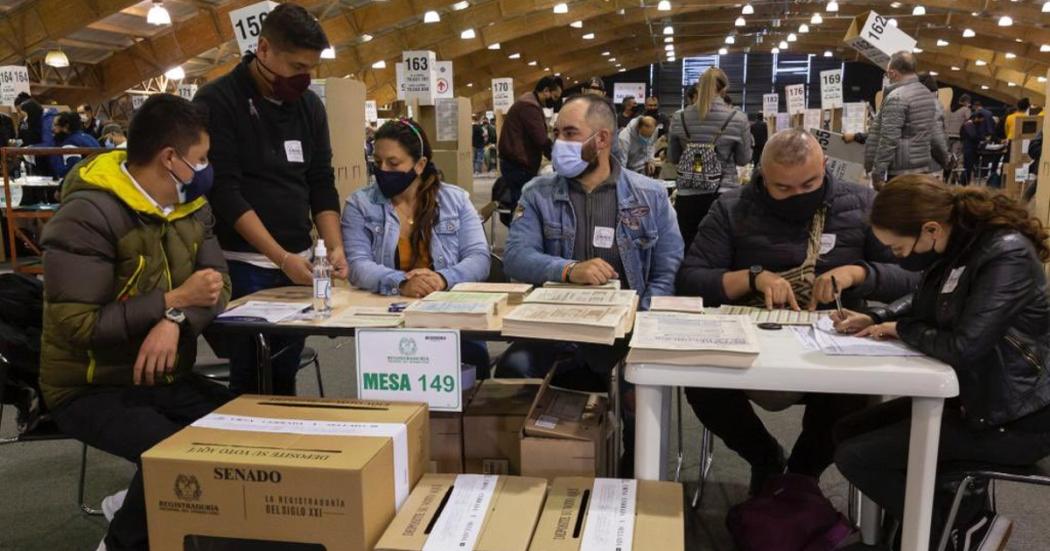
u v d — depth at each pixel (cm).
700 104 451
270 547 155
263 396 166
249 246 229
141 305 161
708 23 2081
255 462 131
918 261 169
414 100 630
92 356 168
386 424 148
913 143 451
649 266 228
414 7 1438
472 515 140
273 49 212
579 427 168
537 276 212
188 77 1730
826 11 1938
